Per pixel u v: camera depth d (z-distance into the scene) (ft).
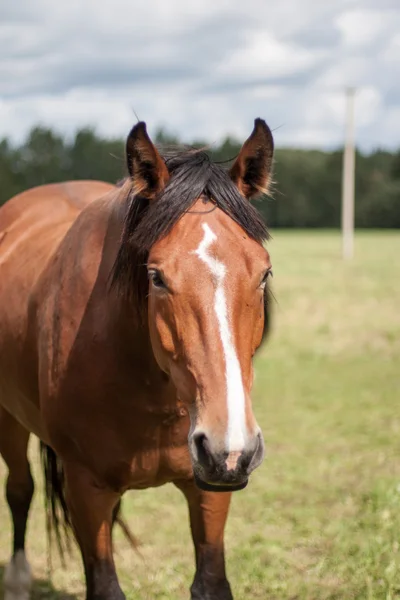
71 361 9.70
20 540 13.39
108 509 9.90
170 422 9.35
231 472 7.09
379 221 209.56
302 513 16.16
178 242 7.89
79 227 10.69
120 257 9.02
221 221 8.08
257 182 8.83
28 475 13.42
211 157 9.49
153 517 16.52
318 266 81.92
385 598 12.22
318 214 211.61
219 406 7.29
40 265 11.76
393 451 20.33
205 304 7.59
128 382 9.26
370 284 61.31
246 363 7.66
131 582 13.50
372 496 16.65
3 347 11.81
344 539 14.60
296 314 45.19
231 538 15.12
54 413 9.92
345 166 99.09
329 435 21.88
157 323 7.96
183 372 7.75
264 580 13.16
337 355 33.73
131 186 8.96
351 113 98.63
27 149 193.06
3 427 13.08
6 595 13.25
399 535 14.49
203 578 9.72
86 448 9.73
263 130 8.64
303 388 27.55
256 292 7.87
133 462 9.59
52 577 14.06
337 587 12.89
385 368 30.94
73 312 9.92
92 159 187.11
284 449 20.68
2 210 15.05
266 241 8.46
